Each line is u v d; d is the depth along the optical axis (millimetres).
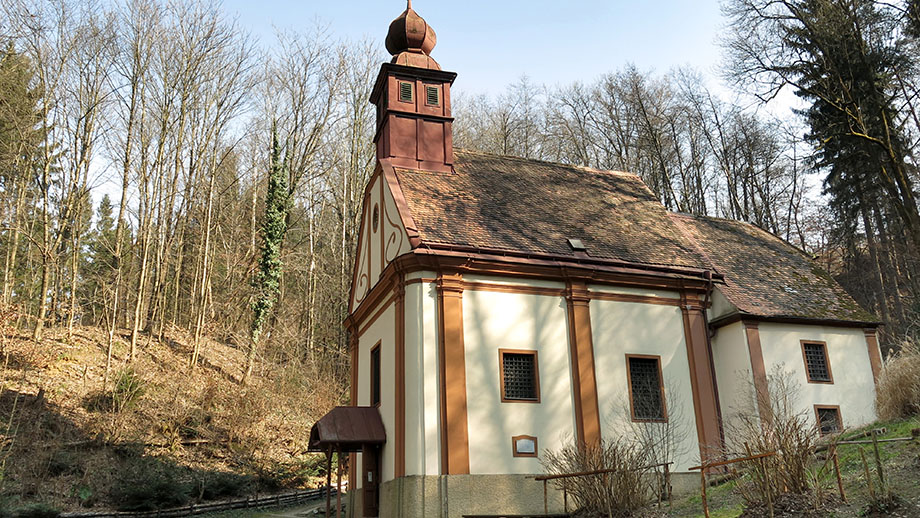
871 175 32500
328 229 48062
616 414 17422
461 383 16031
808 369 20062
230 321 38406
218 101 37594
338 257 43500
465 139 45656
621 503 13039
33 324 31750
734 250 23938
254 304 34250
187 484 21781
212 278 41219
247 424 27797
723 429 18859
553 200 21594
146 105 34656
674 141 42812
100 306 37312
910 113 25891
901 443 12172
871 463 11531
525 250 18000
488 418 16172
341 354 38312
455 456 15461
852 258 41469
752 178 42281
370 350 19703
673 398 18219
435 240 17078
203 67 36594
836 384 20203
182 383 29219
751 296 20609
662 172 41156
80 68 32031
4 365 25516
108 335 29812
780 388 18734
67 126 31734
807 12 25016
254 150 44125
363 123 44031
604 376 17672
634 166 42969
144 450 23703
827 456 11922
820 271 24328
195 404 28250
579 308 17859
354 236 41406
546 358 17219
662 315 19062
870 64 24781
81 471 21266
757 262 23531
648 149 42531
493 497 15508
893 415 15500
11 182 32094
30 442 21406
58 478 20578
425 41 23172
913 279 37312
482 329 16812
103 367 28375
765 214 42438
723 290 20000
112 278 35031
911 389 15164
